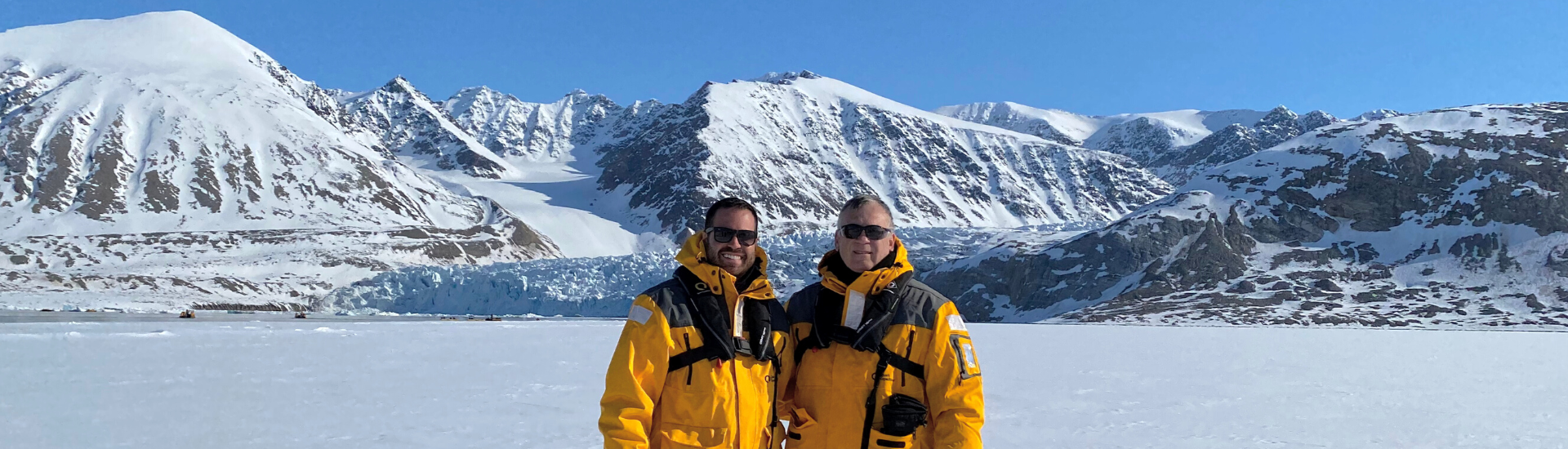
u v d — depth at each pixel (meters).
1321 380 14.08
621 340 3.46
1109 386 12.77
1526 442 8.38
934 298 3.63
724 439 3.38
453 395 10.92
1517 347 24.45
